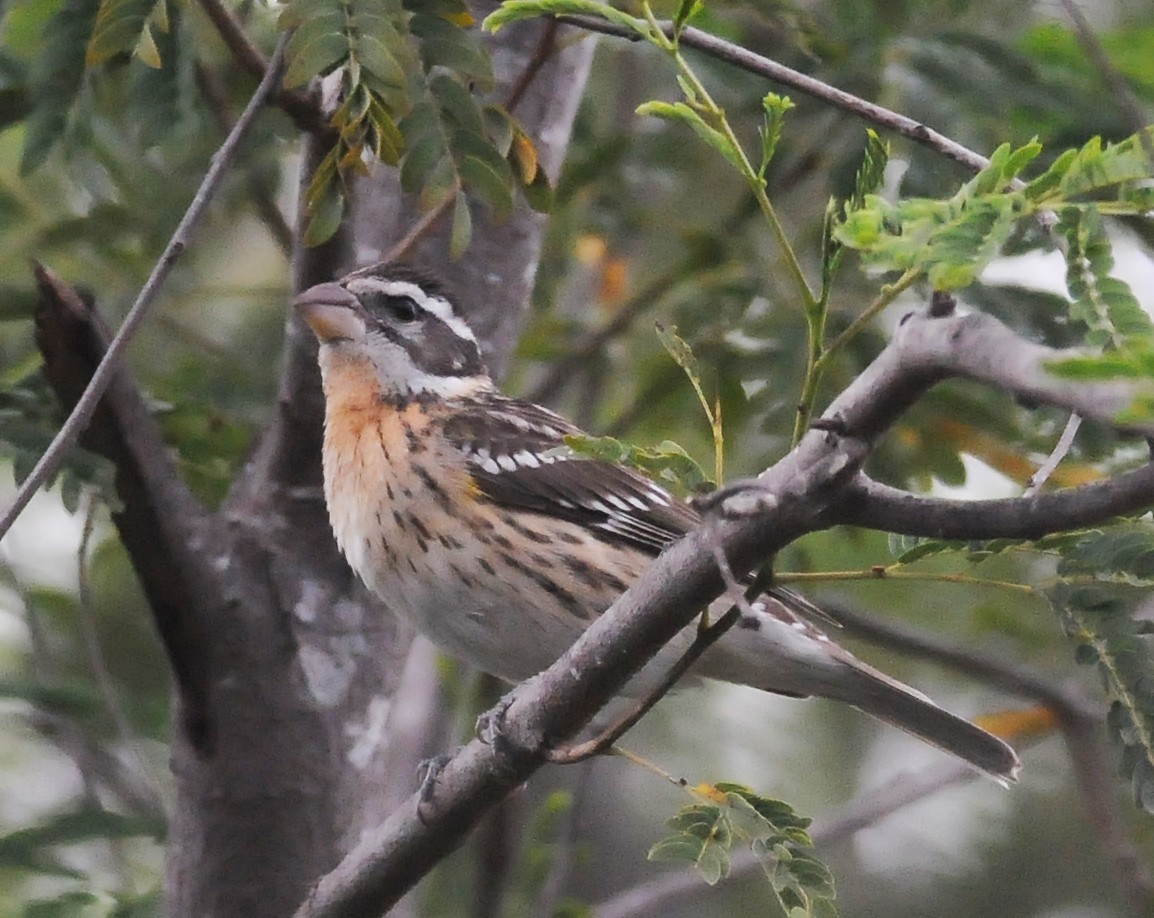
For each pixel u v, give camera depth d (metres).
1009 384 5.71
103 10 7.45
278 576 9.61
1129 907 12.31
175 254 7.47
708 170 12.89
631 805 14.30
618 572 10.34
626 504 10.41
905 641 12.78
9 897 11.08
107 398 8.80
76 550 11.98
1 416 8.99
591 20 7.98
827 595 13.60
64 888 10.79
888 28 11.56
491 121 7.62
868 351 11.36
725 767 14.02
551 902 10.87
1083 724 12.59
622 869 14.10
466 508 10.20
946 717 10.48
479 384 10.72
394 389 10.36
